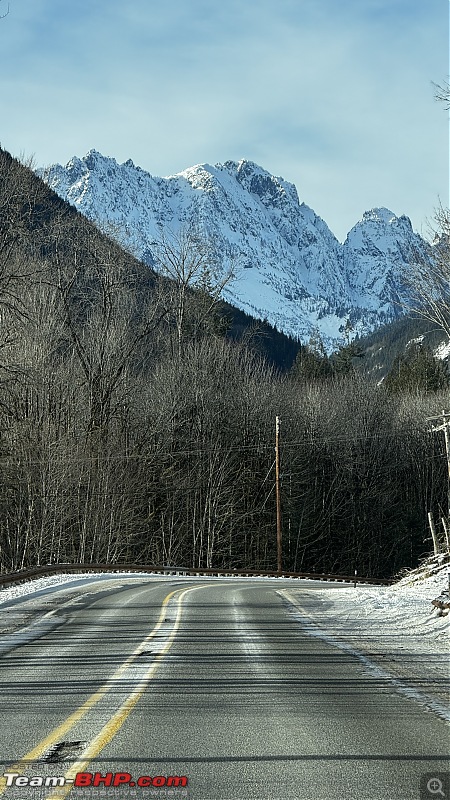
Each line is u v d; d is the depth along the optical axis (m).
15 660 13.12
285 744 7.59
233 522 62.97
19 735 7.98
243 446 67.81
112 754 7.25
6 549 47.34
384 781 6.46
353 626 17.78
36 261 52.44
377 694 10.03
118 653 13.64
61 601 24.44
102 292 57.62
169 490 60.44
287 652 13.64
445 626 16.81
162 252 65.69
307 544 68.88
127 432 59.62
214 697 9.86
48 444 48.47
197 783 6.40
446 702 9.54
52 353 53.88
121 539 55.34
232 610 21.56
